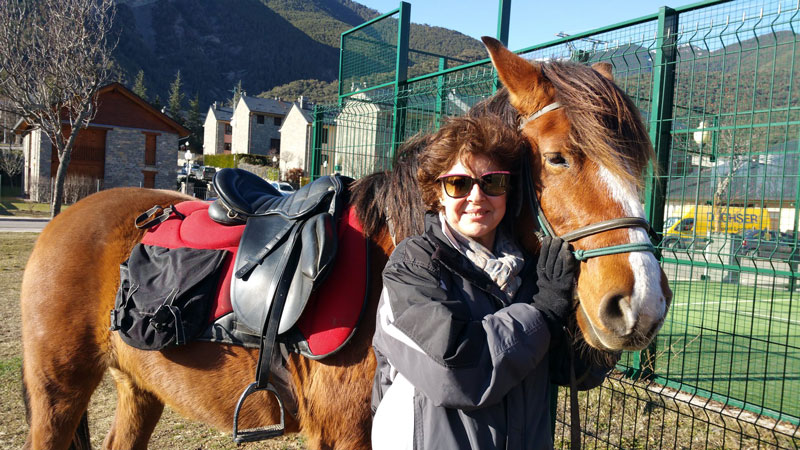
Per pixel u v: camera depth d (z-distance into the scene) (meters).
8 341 4.40
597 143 1.24
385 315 1.28
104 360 2.08
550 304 1.27
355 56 5.52
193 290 1.72
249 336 1.65
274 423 1.73
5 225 13.58
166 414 3.47
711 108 3.72
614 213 1.24
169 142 26.38
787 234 3.63
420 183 1.41
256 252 1.67
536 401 1.31
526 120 1.38
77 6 11.59
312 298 1.56
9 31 11.08
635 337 1.18
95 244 2.10
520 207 1.38
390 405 1.28
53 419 2.06
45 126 11.86
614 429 3.23
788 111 2.74
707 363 4.49
